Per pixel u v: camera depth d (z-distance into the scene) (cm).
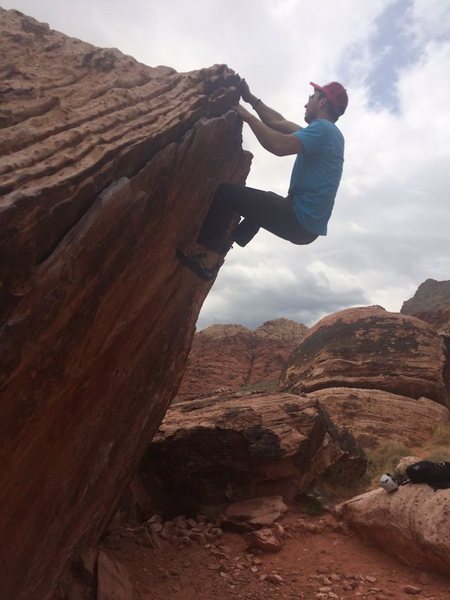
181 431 950
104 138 320
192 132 396
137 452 674
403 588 634
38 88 336
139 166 348
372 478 1171
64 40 436
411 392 1897
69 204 281
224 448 938
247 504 901
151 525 821
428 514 674
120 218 326
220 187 457
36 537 407
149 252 409
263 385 5403
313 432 990
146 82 427
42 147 287
